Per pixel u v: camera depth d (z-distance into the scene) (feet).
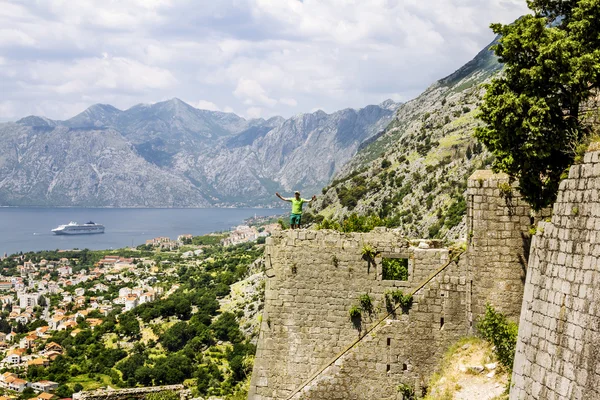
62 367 630.33
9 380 590.55
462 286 87.56
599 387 47.93
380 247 90.63
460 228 318.24
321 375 90.27
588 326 49.90
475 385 80.89
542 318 56.85
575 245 53.11
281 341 92.27
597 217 50.65
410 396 87.71
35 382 589.32
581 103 81.56
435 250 89.30
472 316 86.48
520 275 84.74
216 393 456.45
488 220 85.92
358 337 90.48
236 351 584.81
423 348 88.33
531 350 58.08
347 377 89.81
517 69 76.84
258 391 92.07
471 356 84.58
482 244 86.12
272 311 92.89
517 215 84.94
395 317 89.45
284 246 93.15
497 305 85.15
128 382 566.36
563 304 53.67
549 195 76.23
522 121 73.77
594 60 71.20
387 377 88.99
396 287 89.76
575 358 51.08
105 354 653.71
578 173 53.88
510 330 81.35
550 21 92.27
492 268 85.66
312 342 91.56
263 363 92.38
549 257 57.11
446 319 88.02
